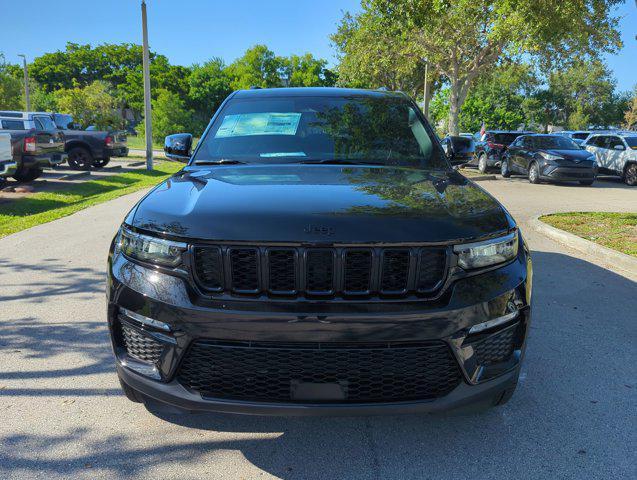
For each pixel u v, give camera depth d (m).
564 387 3.40
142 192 12.93
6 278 5.62
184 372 2.37
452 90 21.78
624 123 70.12
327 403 2.29
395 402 2.31
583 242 7.26
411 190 2.79
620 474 2.55
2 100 35.41
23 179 14.25
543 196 13.87
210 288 2.32
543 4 15.74
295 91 4.18
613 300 5.12
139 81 73.25
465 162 3.97
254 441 2.80
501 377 2.48
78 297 5.04
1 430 2.87
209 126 3.82
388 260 2.30
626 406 3.18
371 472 2.55
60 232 7.93
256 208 2.45
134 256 2.49
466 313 2.32
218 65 75.81
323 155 3.49
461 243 2.37
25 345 3.96
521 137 18.89
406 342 2.28
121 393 3.28
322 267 2.27
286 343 2.25
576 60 21.94
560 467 2.60
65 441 2.78
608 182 19.00
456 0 17.33
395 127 3.80
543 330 4.34
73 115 29.11
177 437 2.83
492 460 2.65
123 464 2.60
